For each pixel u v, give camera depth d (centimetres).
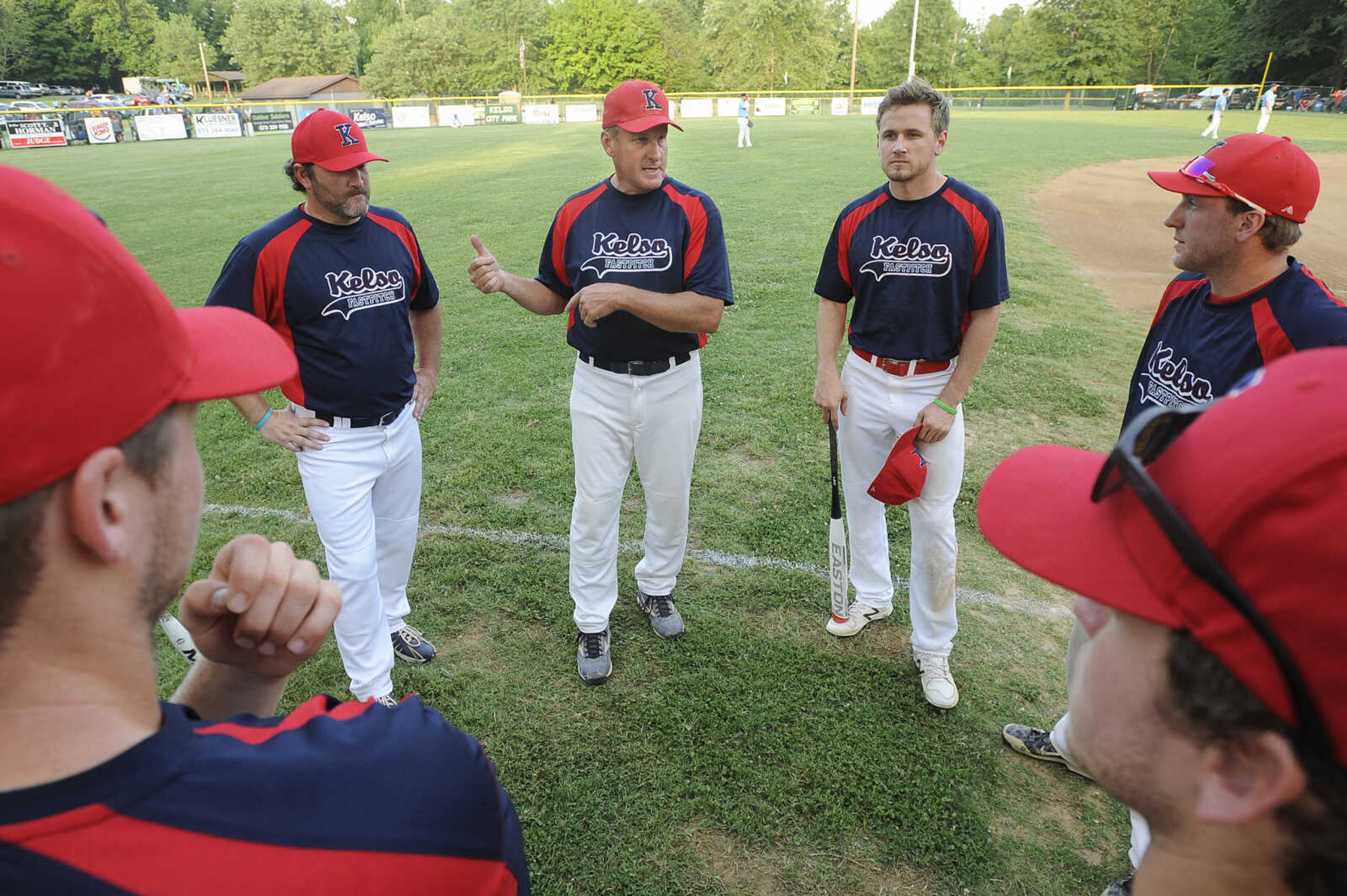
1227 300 226
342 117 265
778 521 415
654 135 284
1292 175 204
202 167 2253
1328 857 57
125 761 59
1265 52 4209
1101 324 750
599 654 310
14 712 57
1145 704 64
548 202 1404
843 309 320
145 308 59
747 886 226
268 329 81
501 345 699
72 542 57
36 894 55
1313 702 53
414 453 303
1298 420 54
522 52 6081
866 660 315
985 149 2108
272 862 62
